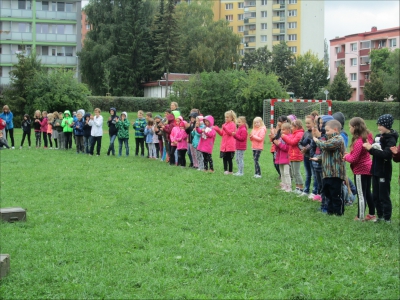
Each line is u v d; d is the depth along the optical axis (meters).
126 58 65.44
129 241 7.53
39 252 7.05
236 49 74.50
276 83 38.97
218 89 43.31
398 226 8.54
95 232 8.11
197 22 74.25
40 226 8.61
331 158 9.26
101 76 65.94
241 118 14.41
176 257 6.68
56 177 14.23
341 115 10.57
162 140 18.53
